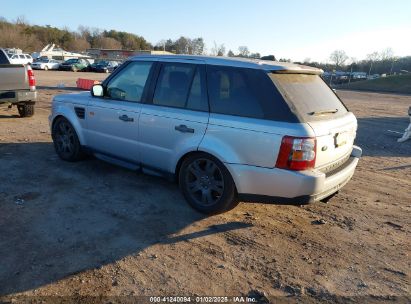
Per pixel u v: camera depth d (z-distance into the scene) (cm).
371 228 442
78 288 305
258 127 381
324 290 321
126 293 303
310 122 376
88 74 3912
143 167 502
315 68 458
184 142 437
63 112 592
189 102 441
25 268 327
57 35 11412
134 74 505
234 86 410
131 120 492
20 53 4378
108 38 12456
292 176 368
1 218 412
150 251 365
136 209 454
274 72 398
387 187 596
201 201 445
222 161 406
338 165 432
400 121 1437
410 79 4562
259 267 349
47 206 448
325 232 426
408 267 363
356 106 2011
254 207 482
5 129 850
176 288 313
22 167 582
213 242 389
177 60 463
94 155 569
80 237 383
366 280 338
